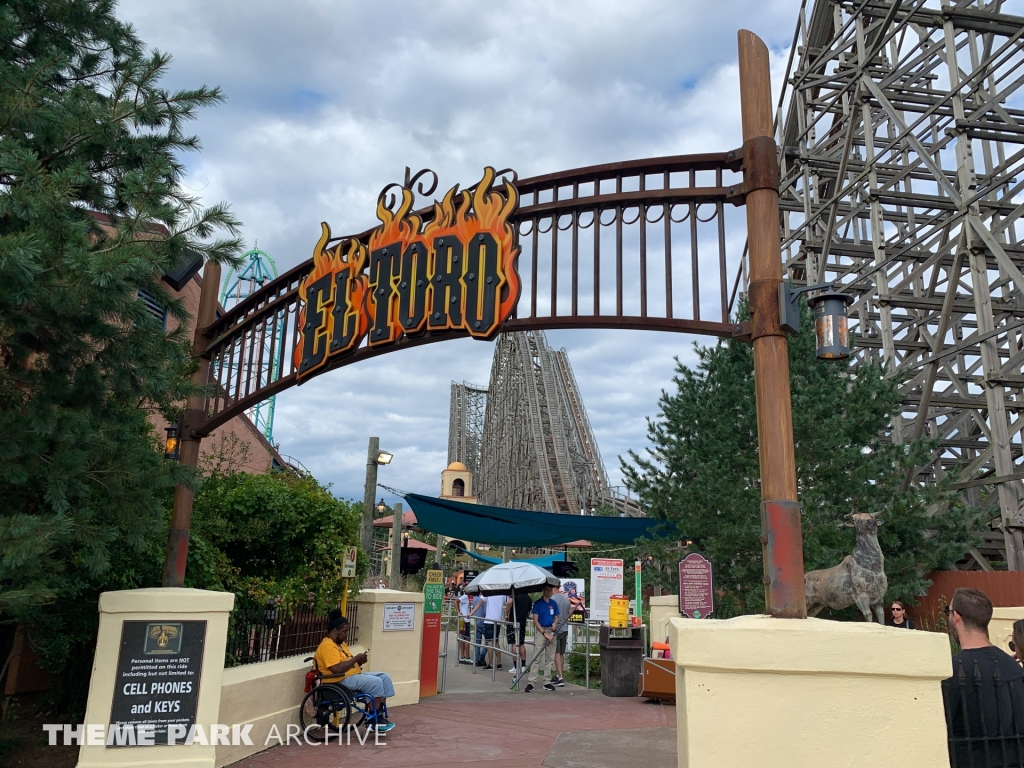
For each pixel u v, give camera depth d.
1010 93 16.98
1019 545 14.21
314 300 7.18
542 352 67.38
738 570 13.01
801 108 23.33
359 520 10.91
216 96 6.47
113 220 6.50
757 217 4.65
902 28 19.61
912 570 13.19
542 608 12.92
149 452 6.29
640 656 12.06
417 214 6.57
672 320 5.06
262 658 8.56
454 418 99.44
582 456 61.47
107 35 6.81
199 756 6.32
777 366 4.38
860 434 14.02
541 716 9.77
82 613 7.64
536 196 5.93
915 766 3.24
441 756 7.29
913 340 20.73
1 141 5.17
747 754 3.28
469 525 17.50
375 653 10.60
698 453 14.88
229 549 10.08
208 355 8.17
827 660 3.29
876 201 19.30
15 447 5.22
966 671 3.54
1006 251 17.12
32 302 5.09
